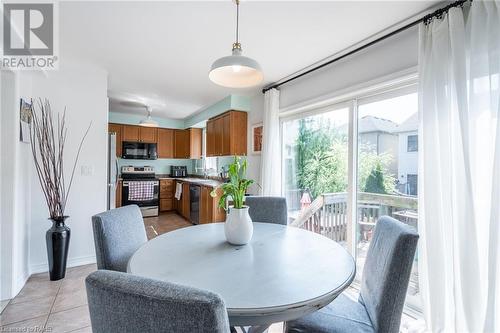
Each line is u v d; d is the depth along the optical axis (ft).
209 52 8.26
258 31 6.88
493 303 4.45
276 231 5.94
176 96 13.52
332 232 9.52
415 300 6.73
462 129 4.99
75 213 9.47
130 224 5.58
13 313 6.41
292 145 11.41
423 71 5.83
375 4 5.71
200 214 15.05
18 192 7.52
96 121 9.84
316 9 5.90
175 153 20.58
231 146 13.23
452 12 5.26
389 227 4.24
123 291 1.89
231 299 2.92
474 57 4.95
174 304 1.77
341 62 8.51
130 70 9.87
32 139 8.57
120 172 18.61
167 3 5.74
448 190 5.31
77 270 9.00
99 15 6.19
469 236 4.84
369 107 8.13
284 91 11.06
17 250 7.45
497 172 4.47
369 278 4.39
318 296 3.03
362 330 3.76
